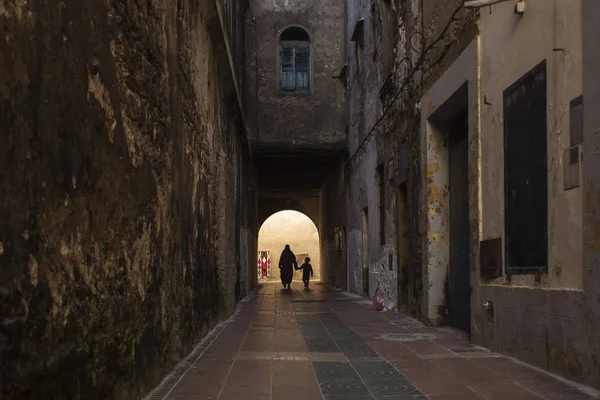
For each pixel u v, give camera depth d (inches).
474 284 263.0
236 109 467.8
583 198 171.8
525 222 212.8
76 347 108.1
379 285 516.1
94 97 119.2
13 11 81.7
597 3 165.6
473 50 262.2
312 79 719.1
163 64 191.3
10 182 80.8
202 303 288.8
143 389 162.4
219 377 193.3
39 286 91.0
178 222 218.4
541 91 199.6
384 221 495.8
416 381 185.6
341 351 248.8
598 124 164.6
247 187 749.9
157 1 181.9
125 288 143.3
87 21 114.9
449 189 340.8
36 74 89.6
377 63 511.2
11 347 81.4
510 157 225.5
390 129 458.0
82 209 111.3
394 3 439.2
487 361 217.9
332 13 724.0
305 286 937.5
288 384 182.5
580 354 173.2
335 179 860.6
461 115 323.6
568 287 182.1
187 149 245.0
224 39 347.6
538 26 202.1
